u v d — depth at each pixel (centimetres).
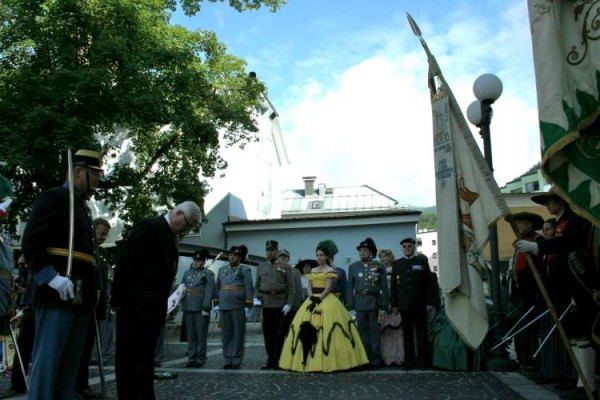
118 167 1889
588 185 330
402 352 882
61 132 1455
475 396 592
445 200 445
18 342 633
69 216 387
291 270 916
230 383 716
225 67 2014
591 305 435
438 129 453
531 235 700
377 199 4353
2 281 549
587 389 373
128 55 1616
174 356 1090
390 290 870
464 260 444
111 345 952
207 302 902
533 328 730
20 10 1577
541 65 337
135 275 469
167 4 1844
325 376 775
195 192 2009
